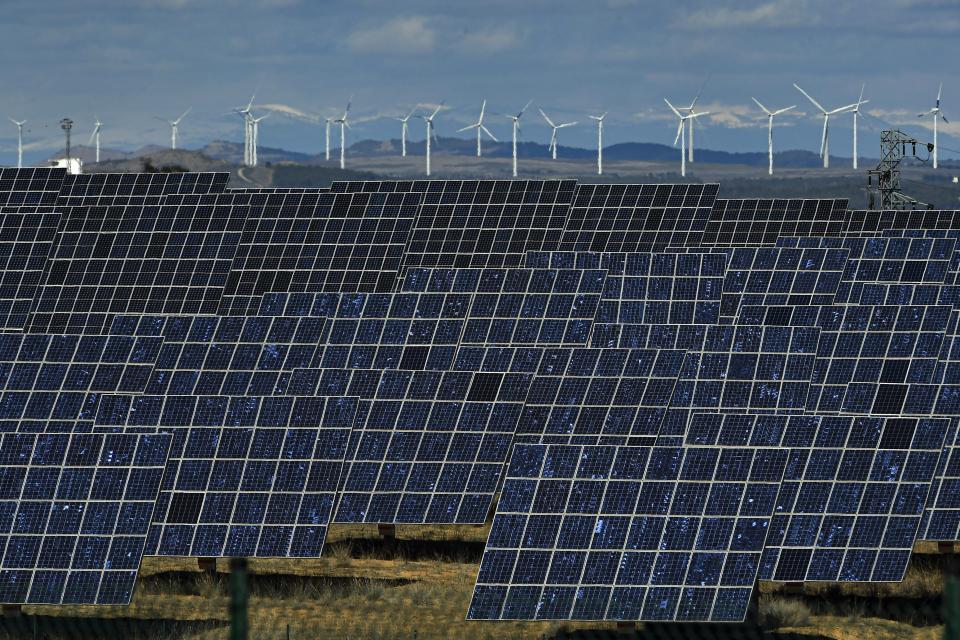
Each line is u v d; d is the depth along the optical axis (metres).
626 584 164.62
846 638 169.12
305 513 193.88
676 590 164.38
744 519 169.00
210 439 199.62
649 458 172.50
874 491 182.12
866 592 191.00
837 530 179.38
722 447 174.00
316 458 197.62
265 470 197.25
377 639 162.62
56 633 165.75
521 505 169.25
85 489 178.62
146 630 167.75
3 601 171.75
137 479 179.25
